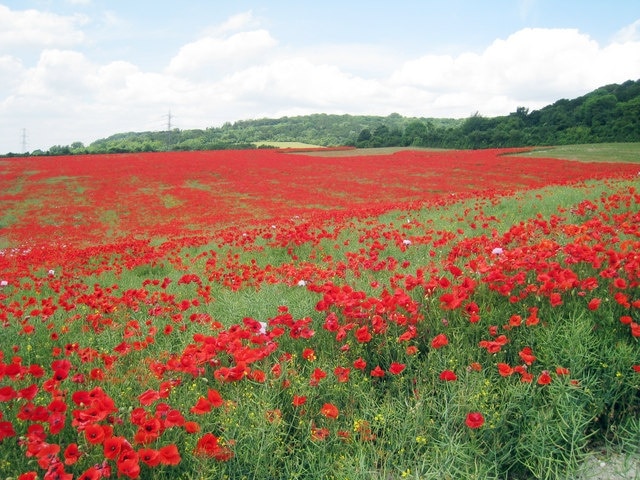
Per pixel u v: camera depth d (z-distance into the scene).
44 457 2.38
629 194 13.24
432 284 4.59
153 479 2.57
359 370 3.81
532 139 74.88
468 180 35.78
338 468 2.78
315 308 4.77
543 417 2.92
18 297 9.34
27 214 29.12
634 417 3.10
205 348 3.63
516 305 4.31
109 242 21.25
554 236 7.74
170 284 8.82
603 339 3.63
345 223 14.91
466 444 2.79
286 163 51.12
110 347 4.97
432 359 3.69
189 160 52.72
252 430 2.91
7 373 3.30
